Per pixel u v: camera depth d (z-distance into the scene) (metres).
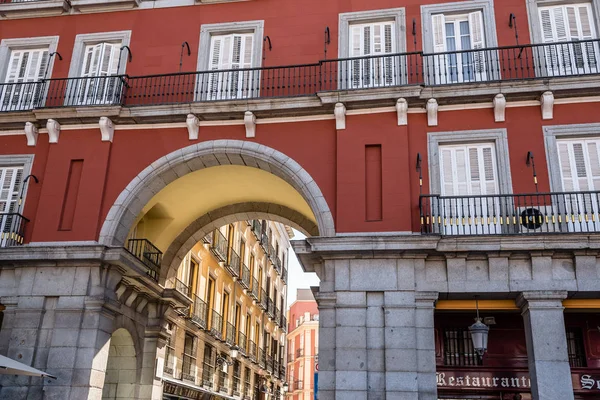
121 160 13.80
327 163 12.92
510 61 13.23
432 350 10.92
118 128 14.07
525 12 13.66
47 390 11.79
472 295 11.36
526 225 11.58
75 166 13.91
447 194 12.38
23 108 14.91
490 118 12.66
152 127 13.95
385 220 12.07
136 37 15.24
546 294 10.85
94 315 12.33
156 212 16.50
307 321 56.16
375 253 11.57
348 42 14.25
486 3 13.85
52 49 15.48
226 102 13.36
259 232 30.42
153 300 15.80
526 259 11.25
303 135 13.24
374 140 12.75
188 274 19.66
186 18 15.23
